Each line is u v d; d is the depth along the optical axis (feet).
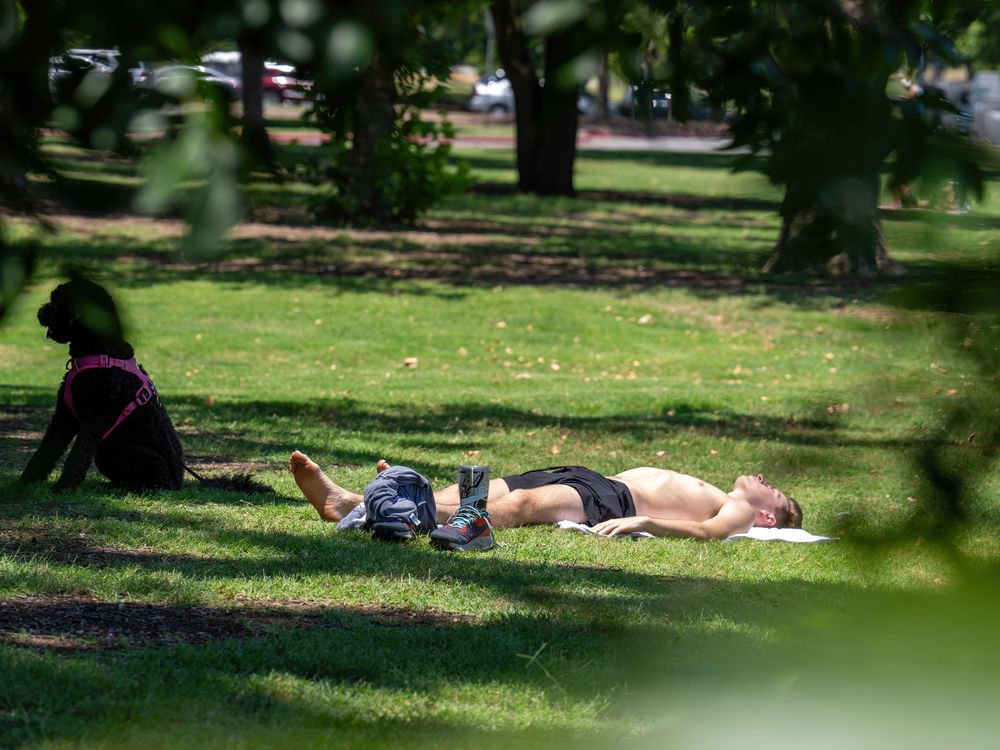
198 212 6.91
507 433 76.43
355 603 36.55
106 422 48.78
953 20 9.01
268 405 84.33
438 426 78.18
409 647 32.01
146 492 50.01
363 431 74.95
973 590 6.79
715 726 6.95
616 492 50.60
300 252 161.27
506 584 39.58
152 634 32.01
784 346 119.24
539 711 27.48
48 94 7.15
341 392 93.15
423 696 28.45
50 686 27.07
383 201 186.80
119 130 6.96
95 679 27.61
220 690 27.76
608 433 77.30
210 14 6.76
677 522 49.60
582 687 28.99
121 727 24.95
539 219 210.79
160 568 38.37
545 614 35.88
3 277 8.59
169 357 109.29
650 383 103.45
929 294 8.33
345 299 134.10
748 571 43.45
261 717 26.45
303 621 34.14
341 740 25.22
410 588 38.34
